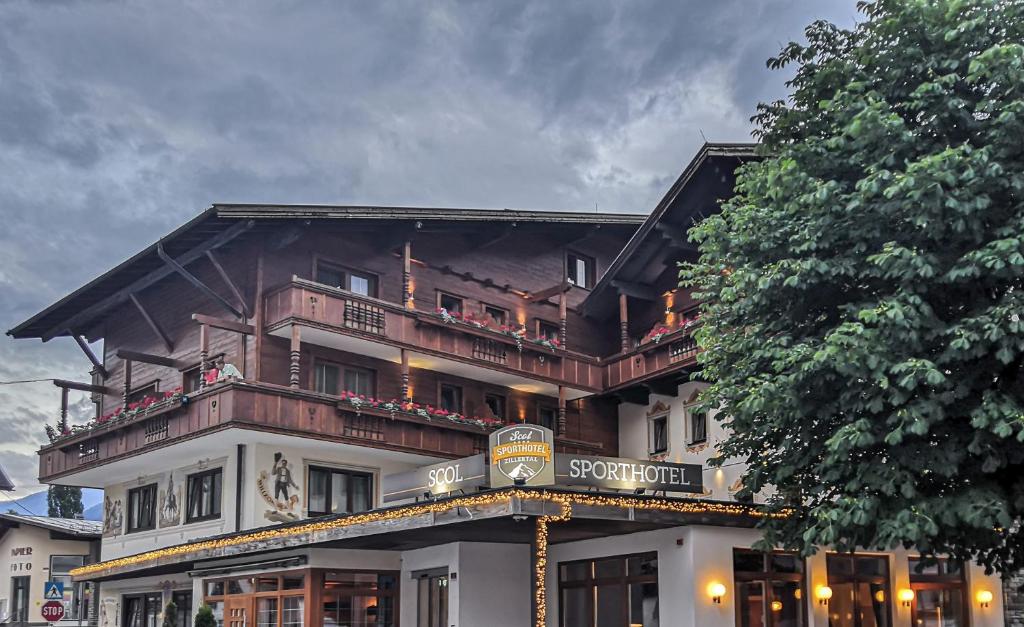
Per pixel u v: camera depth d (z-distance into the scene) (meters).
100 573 28.64
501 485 18.27
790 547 17.00
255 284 26.17
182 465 27.67
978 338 13.55
